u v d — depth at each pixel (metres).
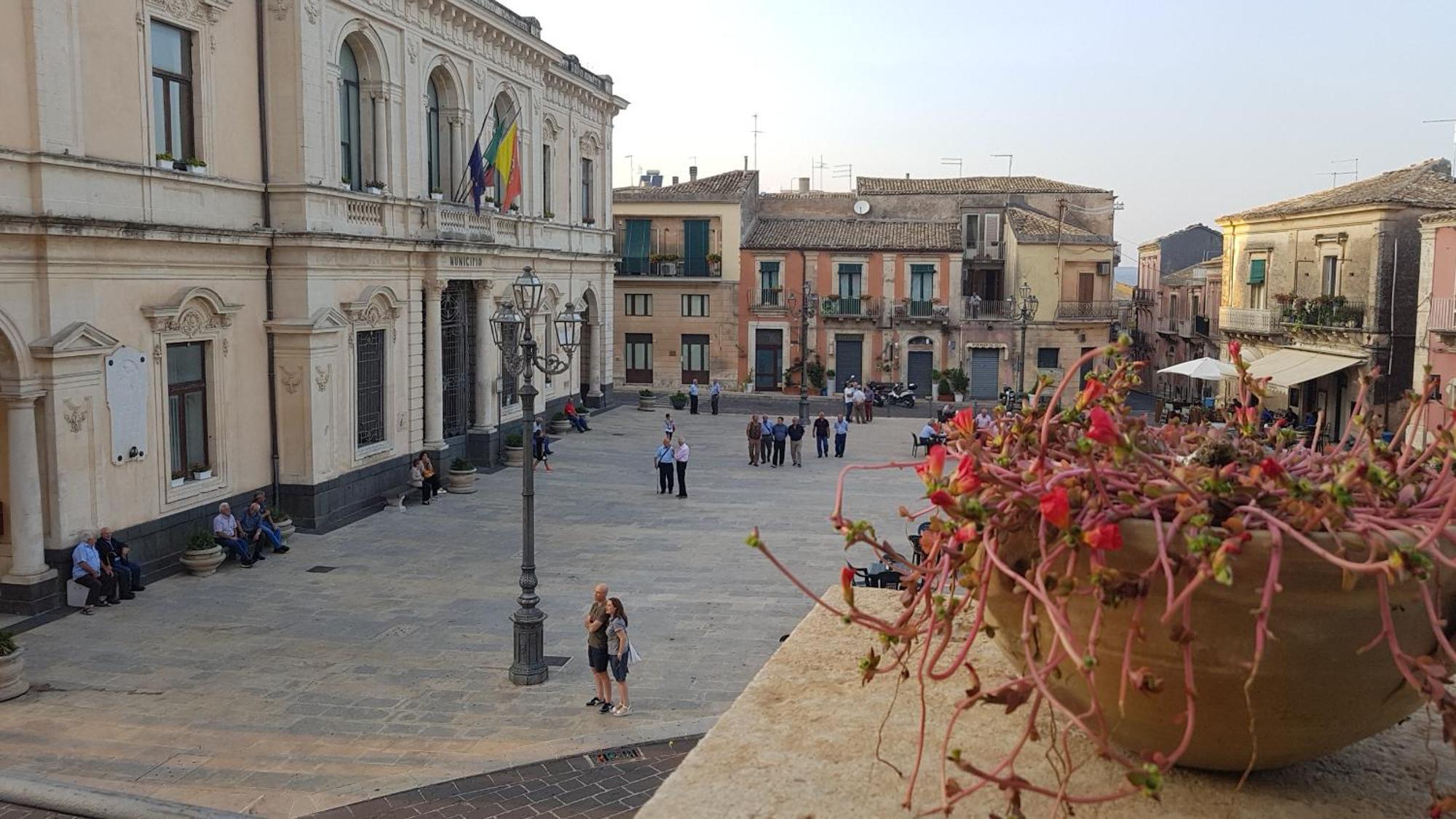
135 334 21.67
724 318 61.78
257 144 25.47
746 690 4.18
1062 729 3.64
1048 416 2.98
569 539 26.31
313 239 25.70
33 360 19.34
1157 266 72.69
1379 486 2.83
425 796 12.91
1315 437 3.57
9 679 15.72
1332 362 38.09
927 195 63.56
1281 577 2.58
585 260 46.38
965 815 3.13
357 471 28.44
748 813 3.16
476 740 14.62
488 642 18.62
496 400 36.25
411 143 30.72
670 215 61.34
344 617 19.92
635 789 13.07
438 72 33.25
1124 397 3.55
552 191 42.62
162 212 22.45
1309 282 40.81
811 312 58.19
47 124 19.36
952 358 60.81
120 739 14.45
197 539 22.55
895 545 25.80
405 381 30.80
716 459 39.28
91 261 20.39
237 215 24.86
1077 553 2.69
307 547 24.89
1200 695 2.71
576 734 14.82
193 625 19.30
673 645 18.59
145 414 21.88
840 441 40.28
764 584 22.59
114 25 21.02
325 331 26.31
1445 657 2.81
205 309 23.67
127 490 21.53
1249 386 3.81
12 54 18.92
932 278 60.75
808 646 4.74
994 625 3.24
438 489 31.48
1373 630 2.64
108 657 17.56
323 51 26.41
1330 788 3.25
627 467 37.22
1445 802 2.79
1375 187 39.97
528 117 39.12
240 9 24.75
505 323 17.20
